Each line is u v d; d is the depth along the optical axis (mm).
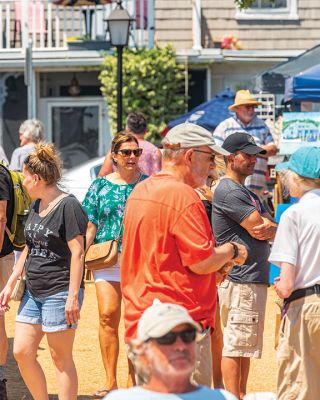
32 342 13578
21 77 42094
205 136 11438
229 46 41562
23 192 15344
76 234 13312
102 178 16172
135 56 39219
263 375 17156
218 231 14180
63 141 42969
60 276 13445
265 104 32250
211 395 8195
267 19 42562
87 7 41344
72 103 42781
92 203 15961
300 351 11609
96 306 22969
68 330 13422
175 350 7883
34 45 41469
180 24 42312
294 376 11672
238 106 25844
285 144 25359
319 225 11523
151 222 10930
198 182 11477
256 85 33781
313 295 11539
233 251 11320
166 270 10906
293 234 11547
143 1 41750
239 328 14070
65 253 13477
